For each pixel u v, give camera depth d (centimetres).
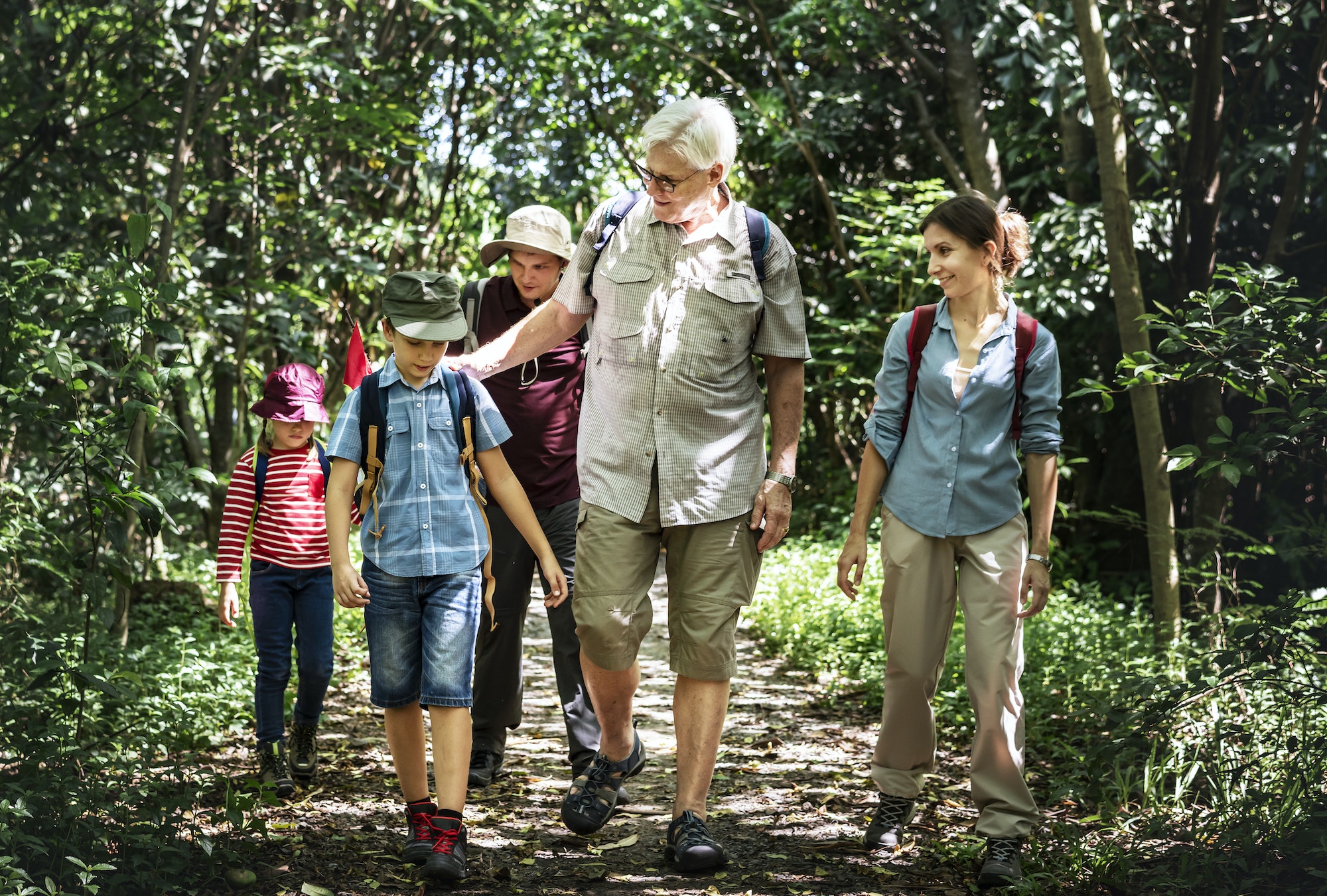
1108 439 923
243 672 549
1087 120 814
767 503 341
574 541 405
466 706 323
